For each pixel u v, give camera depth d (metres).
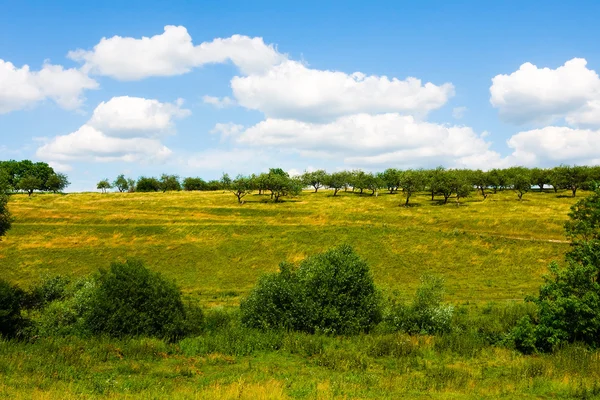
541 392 15.29
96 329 22.81
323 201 113.31
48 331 23.06
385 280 52.94
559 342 21.44
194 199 117.56
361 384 16.00
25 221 87.75
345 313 25.70
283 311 26.47
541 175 120.81
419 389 15.54
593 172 107.56
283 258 65.19
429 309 25.94
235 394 13.74
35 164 169.00
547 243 60.00
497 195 114.75
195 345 21.45
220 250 69.19
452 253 60.78
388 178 131.25
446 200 104.38
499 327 25.62
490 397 14.76
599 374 17.34
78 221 88.06
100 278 24.98
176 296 24.72
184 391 14.24
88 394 13.67
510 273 52.38
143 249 70.31
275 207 102.25
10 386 14.04
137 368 17.47
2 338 21.14
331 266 27.45
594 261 23.48
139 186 159.38
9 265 64.25
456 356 20.91
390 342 21.89
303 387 15.20
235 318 28.92
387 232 71.00
